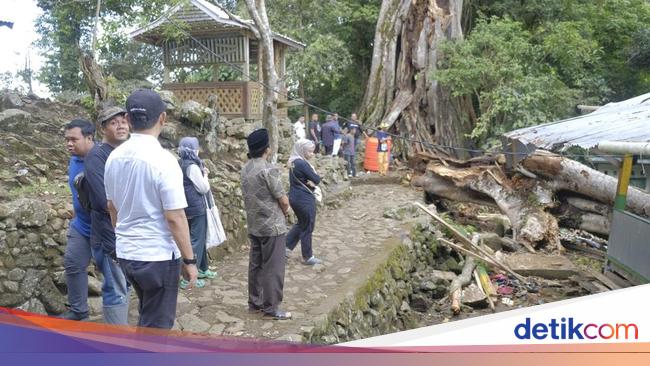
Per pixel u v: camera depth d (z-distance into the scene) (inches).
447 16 772.0
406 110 770.8
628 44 927.0
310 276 275.6
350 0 905.5
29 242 198.2
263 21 382.9
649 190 381.7
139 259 127.3
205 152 385.1
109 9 448.8
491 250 414.0
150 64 730.2
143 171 126.0
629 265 324.5
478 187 486.6
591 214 436.5
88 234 171.3
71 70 654.5
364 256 318.3
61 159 298.7
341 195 485.4
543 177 452.4
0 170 259.3
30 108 365.1
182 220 128.0
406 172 626.5
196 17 483.5
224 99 504.4
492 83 702.5
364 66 973.8
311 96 978.1
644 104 312.7
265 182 205.9
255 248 216.7
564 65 768.9
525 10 864.9
